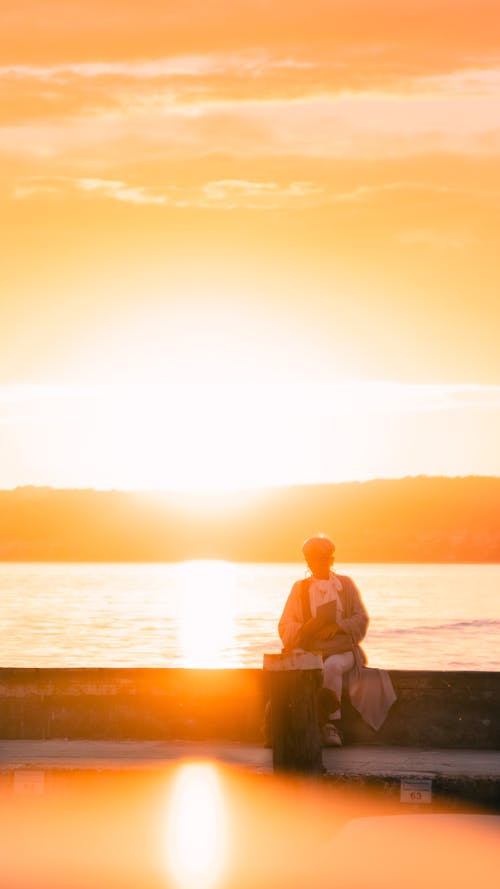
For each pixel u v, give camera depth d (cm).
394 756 1109
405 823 775
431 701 1168
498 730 1156
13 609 7931
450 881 694
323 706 1140
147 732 1212
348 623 1159
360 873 727
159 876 822
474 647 5353
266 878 811
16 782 1041
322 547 1178
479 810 999
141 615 7325
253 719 1202
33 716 1221
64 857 883
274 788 1014
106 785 1038
